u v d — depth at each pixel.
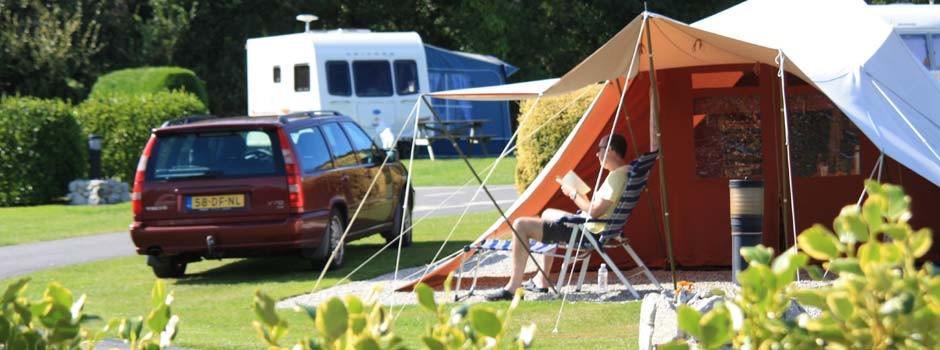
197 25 106.12
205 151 32.69
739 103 29.66
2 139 58.91
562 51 109.94
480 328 7.86
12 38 88.62
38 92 90.75
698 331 7.38
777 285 7.52
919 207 29.39
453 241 40.44
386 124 78.62
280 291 29.89
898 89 27.03
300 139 33.34
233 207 32.25
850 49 27.83
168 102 67.06
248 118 33.78
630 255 29.12
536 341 21.70
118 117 65.31
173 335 9.27
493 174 65.69
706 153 30.05
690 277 29.25
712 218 30.20
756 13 31.09
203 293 30.30
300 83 78.19
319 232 32.88
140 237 32.38
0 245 42.59
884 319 7.18
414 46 79.44
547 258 27.66
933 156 25.12
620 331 22.59
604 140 27.36
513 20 108.06
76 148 61.22
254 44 81.12
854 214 7.53
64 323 9.05
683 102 29.78
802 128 29.61
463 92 28.05
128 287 31.89
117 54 102.38
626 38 23.47
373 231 36.91
